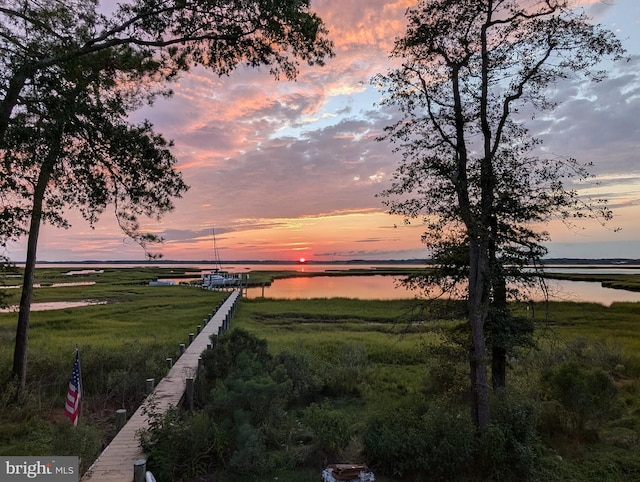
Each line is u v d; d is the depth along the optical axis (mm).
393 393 13773
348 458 8797
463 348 9867
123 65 11945
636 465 8820
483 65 9156
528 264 10219
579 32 8594
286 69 13062
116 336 22516
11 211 10570
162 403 11000
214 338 14914
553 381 10719
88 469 7680
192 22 11602
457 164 9305
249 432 8438
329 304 40406
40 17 10375
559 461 8992
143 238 12742
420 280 10516
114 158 11742
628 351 18172
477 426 8812
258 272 132250
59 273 113062
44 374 13984
